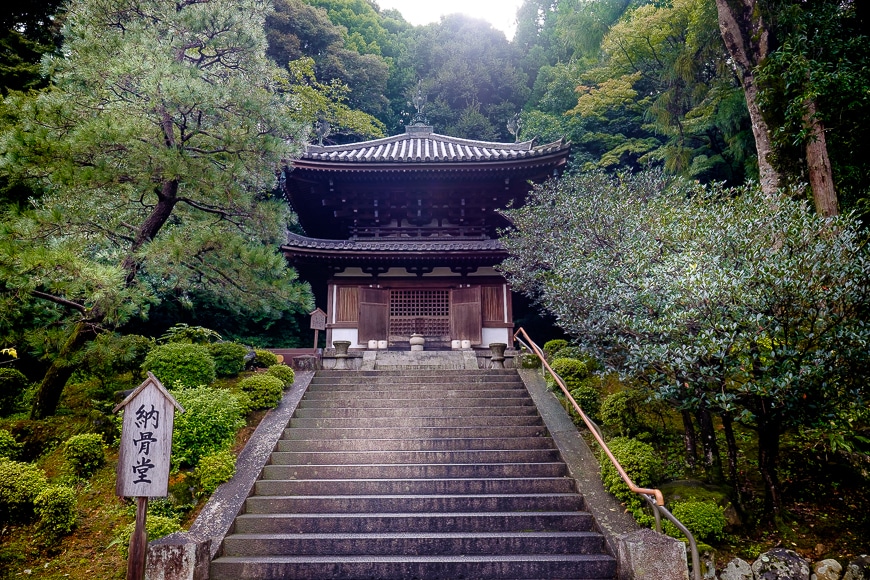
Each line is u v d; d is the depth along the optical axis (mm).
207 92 9820
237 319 23188
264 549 6664
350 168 16188
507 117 35562
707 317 6418
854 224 7445
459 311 16516
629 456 7438
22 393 11227
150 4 10836
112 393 11508
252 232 11984
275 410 10312
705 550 6262
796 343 6340
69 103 9812
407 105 37812
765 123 11547
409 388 11594
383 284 16875
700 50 18500
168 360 10305
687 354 6379
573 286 8484
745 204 8211
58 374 10273
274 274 11211
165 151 9789
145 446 5734
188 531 6750
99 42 10016
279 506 7523
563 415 10047
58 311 10219
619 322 7262
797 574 6035
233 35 11180
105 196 10633
